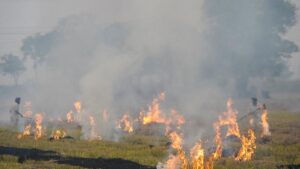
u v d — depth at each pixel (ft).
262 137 228.84
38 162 161.99
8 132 260.21
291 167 156.35
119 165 158.30
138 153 189.98
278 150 194.80
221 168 155.12
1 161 163.12
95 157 179.11
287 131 259.19
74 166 154.40
